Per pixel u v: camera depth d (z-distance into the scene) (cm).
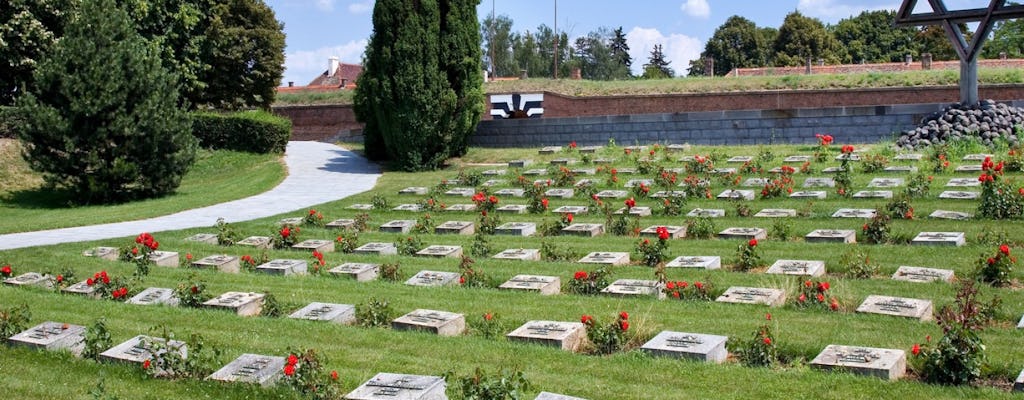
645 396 866
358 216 2070
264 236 1962
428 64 3008
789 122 3247
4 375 1016
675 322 1117
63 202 2969
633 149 2828
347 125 4459
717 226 1795
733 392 863
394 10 2997
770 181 2117
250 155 3697
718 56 8631
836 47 7744
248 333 1146
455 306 1257
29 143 3036
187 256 1650
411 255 1695
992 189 1652
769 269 1391
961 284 1224
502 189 2436
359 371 977
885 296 1159
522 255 1619
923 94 3378
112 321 1230
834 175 2169
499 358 1003
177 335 1142
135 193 2923
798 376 888
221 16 4600
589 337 1048
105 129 2780
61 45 2769
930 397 815
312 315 1221
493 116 4134
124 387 957
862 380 862
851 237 1587
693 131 3403
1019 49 6172
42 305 1339
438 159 3119
